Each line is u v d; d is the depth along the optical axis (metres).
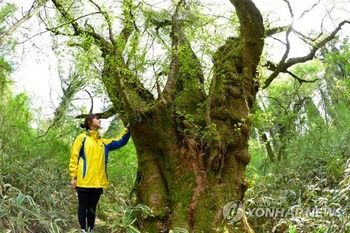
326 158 8.55
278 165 9.55
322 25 7.26
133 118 6.31
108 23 6.18
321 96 11.14
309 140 9.51
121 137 6.62
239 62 6.75
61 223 6.73
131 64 6.29
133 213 6.32
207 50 6.68
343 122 9.37
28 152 8.48
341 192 6.00
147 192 6.35
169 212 6.19
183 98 6.68
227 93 6.59
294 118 10.59
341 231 5.41
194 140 6.30
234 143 6.39
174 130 6.42
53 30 6.50
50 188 7.46
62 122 9.37
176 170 6.31
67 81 9.50
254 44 6.67
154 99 6.69
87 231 5.88
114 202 8.43
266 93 11.29
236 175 6.38
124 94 6.14
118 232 6.17
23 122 8.85
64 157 8.81
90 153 6.26
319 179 7.84
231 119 6.48
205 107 6.52
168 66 6.59
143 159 6.50
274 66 7.75
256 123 6.78
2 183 6.54
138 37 6.22
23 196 5.91
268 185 8.34
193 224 6.01
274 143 10.62
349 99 10.40
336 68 11.04
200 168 6.22
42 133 9.88
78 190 6.24
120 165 9.27
